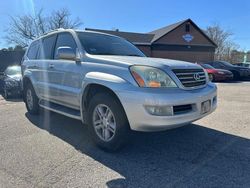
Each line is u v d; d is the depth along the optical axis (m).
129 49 5.04
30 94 6.29
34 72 5.83
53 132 4.85
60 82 4.81
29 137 4.56
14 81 9.67
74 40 4.66
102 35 5.03
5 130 5.01
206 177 3.02
